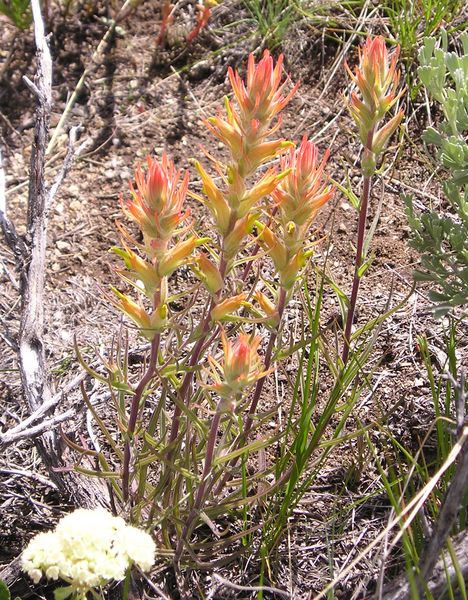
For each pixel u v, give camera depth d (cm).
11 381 52
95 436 47
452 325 44
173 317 34
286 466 43
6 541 44
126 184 64
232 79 31
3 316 55
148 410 48
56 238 61
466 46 45
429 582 33
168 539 40
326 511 43
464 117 43
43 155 49
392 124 38
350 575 40
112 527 31
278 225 35
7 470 43
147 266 31
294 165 34
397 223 59
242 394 33
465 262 44
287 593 38
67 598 40
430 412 47
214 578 40
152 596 40
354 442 46
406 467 45
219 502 40
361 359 42
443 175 61
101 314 56
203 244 34
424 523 34
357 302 54
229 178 31
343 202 61
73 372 51
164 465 39
